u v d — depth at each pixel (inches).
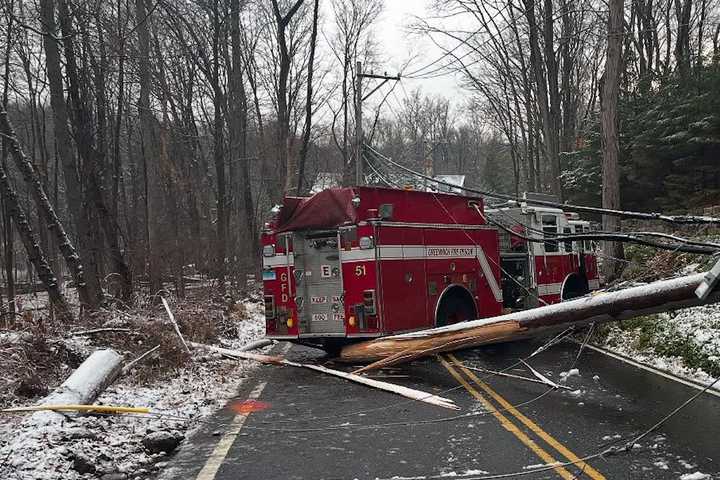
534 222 557.0
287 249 446.3
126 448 237.8
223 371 398.9
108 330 408.2
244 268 1090.7
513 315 356.2
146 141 936.3
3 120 495.8
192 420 283.6
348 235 408.8
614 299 311.3
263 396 333.4
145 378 353.4
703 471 200.5
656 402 295.9
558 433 248.2
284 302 447.2
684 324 428.5
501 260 538.6
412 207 433.4
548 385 336.5
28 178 502.3
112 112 896.3
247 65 1312.7
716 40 1161.4
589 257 632.4
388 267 408.5
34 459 209.5
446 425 265.4
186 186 1045.2
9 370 311.1
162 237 871.7
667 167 893.2
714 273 213.9
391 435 252.7
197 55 1135.6
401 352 384.2
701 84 832.3
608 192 634.8
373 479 202.1
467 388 338.3
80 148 681.0
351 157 1673.2
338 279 433.1
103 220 607.5
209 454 232.8
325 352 478.9
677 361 389.7
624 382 344.2
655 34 1205.7
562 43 1192.8
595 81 1421.0
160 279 750.5
